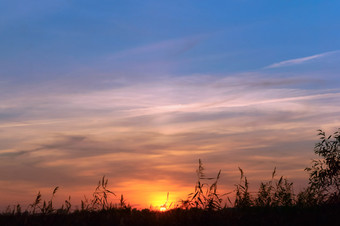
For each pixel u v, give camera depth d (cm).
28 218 791
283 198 875
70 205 850
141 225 765
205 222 755
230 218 772
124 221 776
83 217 803
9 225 742
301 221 750
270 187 890
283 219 763
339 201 877
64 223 762
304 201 892
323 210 832
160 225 763
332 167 1016
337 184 1001
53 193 821
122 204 895
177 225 759
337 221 742
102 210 873
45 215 804
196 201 828
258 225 743
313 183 993
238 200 856
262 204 856
